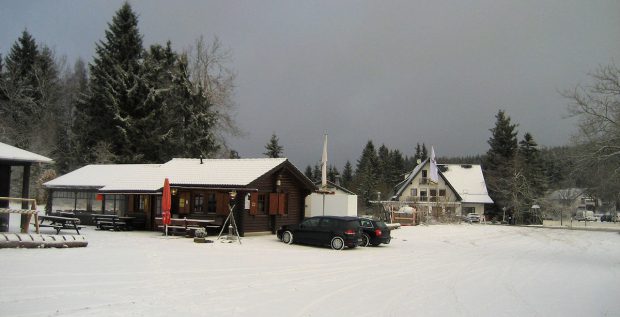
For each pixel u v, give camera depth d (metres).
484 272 18.03
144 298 10.82
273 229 30.91
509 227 57.50
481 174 85.19
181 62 53.31
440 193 75.50
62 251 18.00
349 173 115.12
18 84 55.88
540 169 76.38
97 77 52.75
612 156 24.61
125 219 29.83
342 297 12.08
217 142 55.31
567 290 14.66
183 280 13.31
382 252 23.70
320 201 39.81
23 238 18.28
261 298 11.48
